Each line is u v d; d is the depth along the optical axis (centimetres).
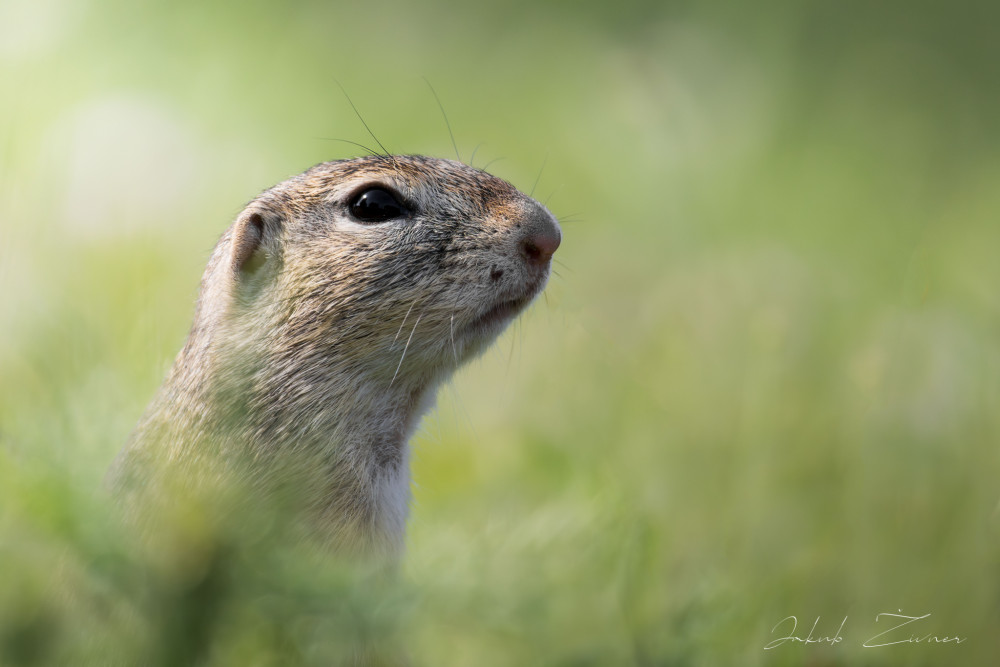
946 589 209
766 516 212
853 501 212
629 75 270
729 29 291
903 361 214
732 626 207
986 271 223
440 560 205
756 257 224
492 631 204
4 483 203
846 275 223
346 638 202
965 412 213
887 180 259
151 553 202
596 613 207
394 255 208
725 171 251
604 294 223
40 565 203
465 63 288
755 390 215
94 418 207
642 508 210
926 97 289
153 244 219
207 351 207
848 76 289
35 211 217
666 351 218
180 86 242
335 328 207
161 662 202
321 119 261
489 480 213
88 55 229
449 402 217
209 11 262
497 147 262
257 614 202
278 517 204
